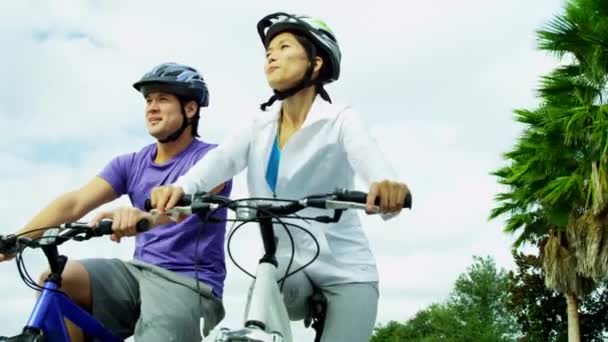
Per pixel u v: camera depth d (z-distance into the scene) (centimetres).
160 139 358
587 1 1141
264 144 309
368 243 313
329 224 300
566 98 1198
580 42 1153
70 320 284
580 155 1195
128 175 367
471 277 4766
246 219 240
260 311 224
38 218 339
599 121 1091
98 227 256
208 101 376
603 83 1161
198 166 301
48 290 273
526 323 2091
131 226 251
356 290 292
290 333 241
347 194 230
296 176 302
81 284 303
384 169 273
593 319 2056
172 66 360
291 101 311
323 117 300
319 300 293
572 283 1364
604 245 1164
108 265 316
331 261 294
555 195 1182
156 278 321
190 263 331
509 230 1420
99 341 294
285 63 300
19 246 269
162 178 357
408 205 230
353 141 288
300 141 301
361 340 287
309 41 302
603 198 1126
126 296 317
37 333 263
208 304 325
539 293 2059
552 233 1381
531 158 1234
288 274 259
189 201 247
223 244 346
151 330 302
